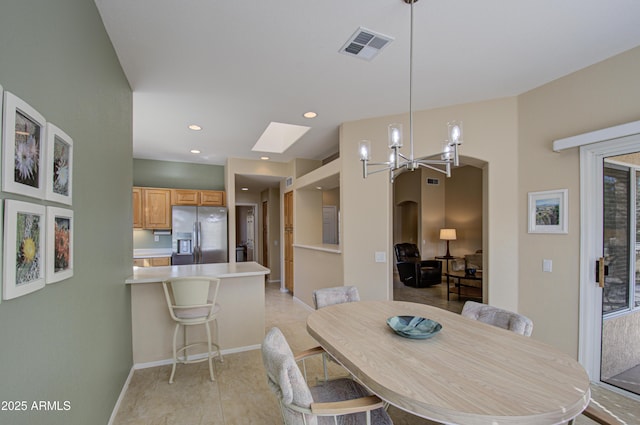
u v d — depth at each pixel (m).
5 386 0.92
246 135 4.28
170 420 2.11
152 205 5.57
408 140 3.46
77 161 1.51
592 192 2.54
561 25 1.98
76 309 1.49
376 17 1.88
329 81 2.72
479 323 1.97
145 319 2.98
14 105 0.94
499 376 1.28
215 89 2.85
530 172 2.95
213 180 6.29
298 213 5.71
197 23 1.92
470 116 3.23
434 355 1.49
